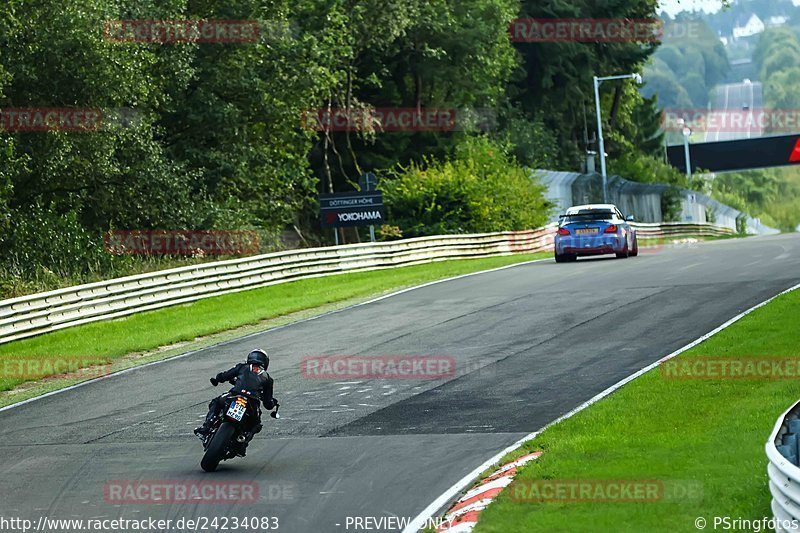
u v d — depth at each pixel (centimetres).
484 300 6256
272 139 11075
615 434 2894
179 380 4459
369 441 3167
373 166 14675
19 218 7975
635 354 4250
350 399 3816
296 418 3559
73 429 3628
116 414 3841
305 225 13725
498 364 4281
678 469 2456
